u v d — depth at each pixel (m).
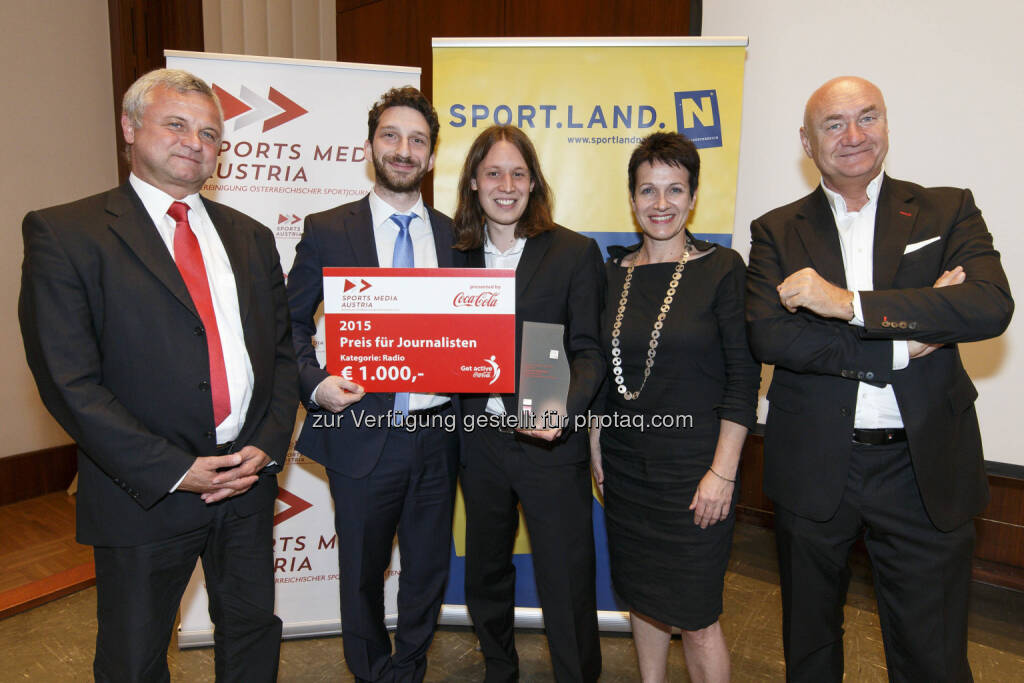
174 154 1.47
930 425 1.50
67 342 1.37
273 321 1.67
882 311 1.40
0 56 3.51
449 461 1.93
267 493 1.68
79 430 1.38
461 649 2.42
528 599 2.58
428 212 1.93
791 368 1.54
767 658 2.36
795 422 1.62
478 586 1.93
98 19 3.88
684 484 1.69
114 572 1.48
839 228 1.62
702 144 2.33
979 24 2.65
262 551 1.67
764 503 3.51
